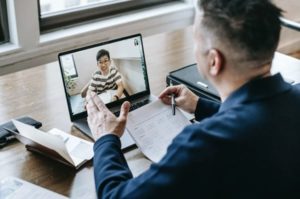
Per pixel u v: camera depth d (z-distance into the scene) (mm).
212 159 794
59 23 2484
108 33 2547
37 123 1406
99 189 963
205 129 827
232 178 799
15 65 2254
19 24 2152
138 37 1534
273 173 818
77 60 1411
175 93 1394
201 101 1366
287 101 868
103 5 2643
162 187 808
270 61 865
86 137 1356
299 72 1775
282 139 833
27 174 1200
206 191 798
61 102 1566
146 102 1523
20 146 1323
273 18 835
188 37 2223
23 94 1615
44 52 2326
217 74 897
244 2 839
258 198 816
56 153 1207
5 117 1454
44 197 1104
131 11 2785
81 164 1237
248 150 804
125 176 979
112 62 1476
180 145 825
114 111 1455
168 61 1919
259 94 856
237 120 829
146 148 1263
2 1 2156
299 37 2336
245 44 826
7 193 1114
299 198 866
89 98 1286
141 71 1549
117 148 1077
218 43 854
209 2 865
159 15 2748
